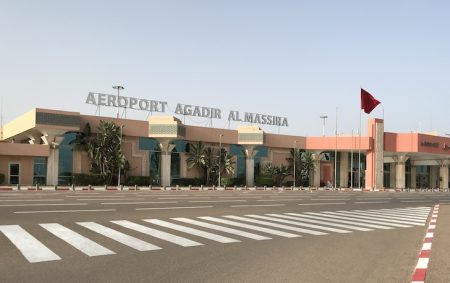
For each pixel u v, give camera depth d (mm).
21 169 45344
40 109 43688
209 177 56875
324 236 13562
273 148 64312
